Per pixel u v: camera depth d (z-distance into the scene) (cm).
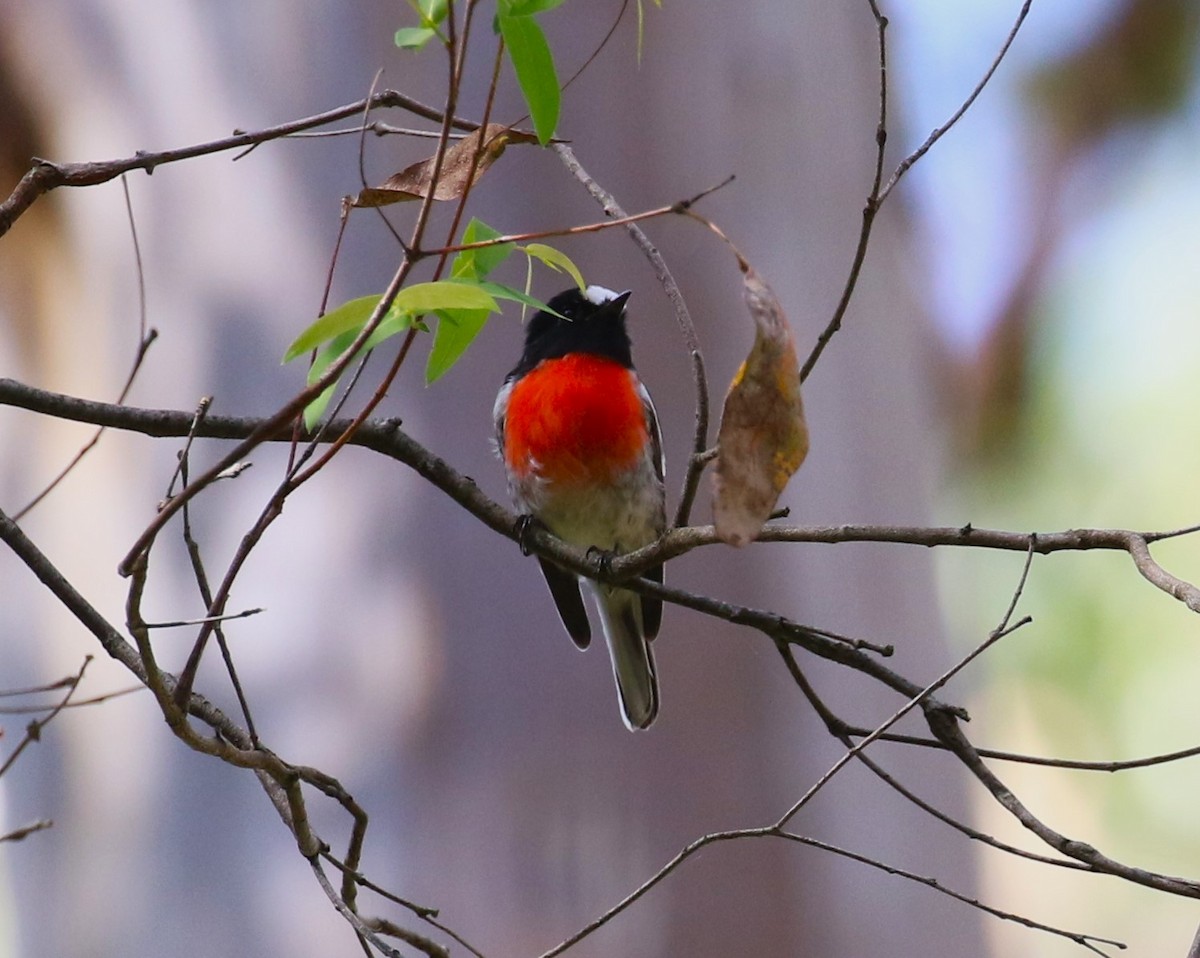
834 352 1176
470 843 991
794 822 1047
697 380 575
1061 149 1703
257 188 1038
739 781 1033
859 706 1091
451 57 417
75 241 1077
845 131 1170
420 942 489
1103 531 516
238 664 1026
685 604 586
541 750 1001
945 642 1191
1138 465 1742
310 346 454
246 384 1033
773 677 1056
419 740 1001
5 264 1088
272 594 1024
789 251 1125
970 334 1730
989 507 1777
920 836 1098
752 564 1080
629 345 942
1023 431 1753
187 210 1048
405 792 998
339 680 1011
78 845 1052
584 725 1003
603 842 1000
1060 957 1767
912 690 552
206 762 1039
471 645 1004
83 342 1073
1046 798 1812
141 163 559
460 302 448
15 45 1066
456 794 996
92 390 1073
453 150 521
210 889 1022
